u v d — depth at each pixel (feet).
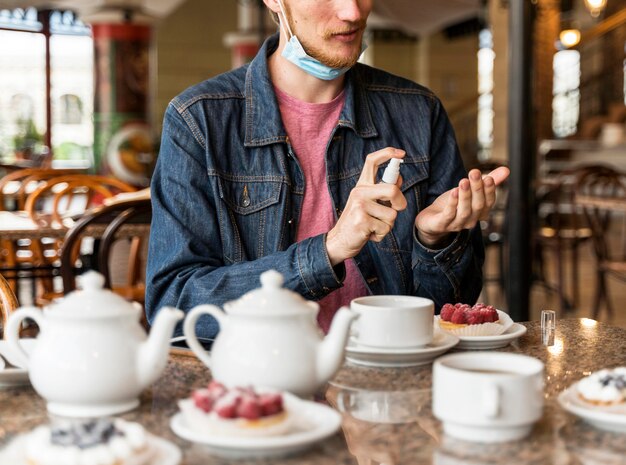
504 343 4.62
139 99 40.06
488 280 19.60
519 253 12.79
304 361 3.42
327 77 5.65
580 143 41.01
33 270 12.17
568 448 3.09
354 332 4.38
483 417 3.11
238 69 5.98
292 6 5.47
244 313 3.44
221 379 3.47
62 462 2.70
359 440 3.19
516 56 12.70
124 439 2.78
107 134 39.91
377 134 6.00
